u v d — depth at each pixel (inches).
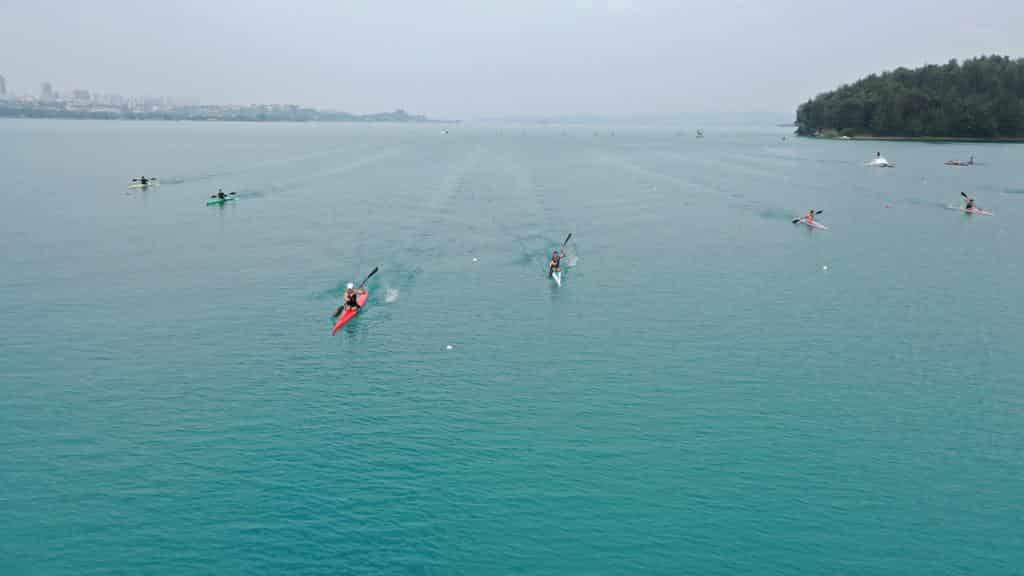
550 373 1488.7
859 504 1066.7
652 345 1640.0
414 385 1430.9
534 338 1679.4
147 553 964.6
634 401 1368.1
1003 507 1063.6
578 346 1632.6
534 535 999.0
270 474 1129.4
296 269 2249.0
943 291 2074.3
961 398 1392.7
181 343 1630.2
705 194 4055.1
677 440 1232.2
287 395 1384.1
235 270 2233.0
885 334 1721.2
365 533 1000.2
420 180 4658.0
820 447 1214.9
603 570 938.1
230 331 1706.4
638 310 1881.2
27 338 1646.2
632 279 2172.7
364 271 2231.8
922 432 1266.0
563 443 1221.1
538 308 1891.0
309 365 1519.4
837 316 1847.9
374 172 5201.8
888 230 2984.7
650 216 3260.3
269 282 2102.6
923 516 1042.1
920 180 4783.5
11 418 1288.1
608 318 1817.2
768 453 1195.3
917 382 1459.2
